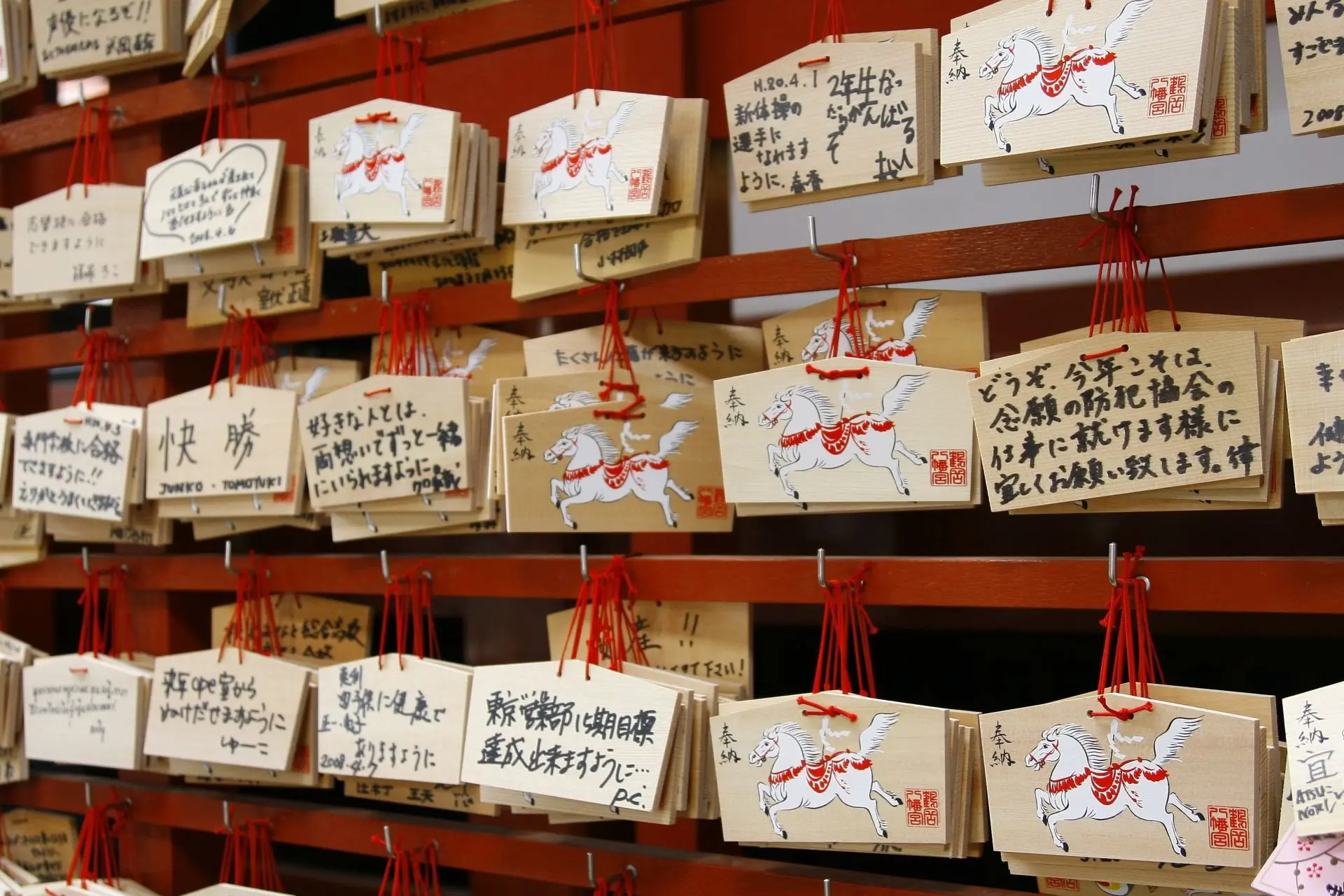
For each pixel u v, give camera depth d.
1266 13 1.29
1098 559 1.19
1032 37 1.11
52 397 2.02
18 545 1.80
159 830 1.75
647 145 1.31
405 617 1.54
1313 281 1.25
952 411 1.20
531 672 1.36
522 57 1.59
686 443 1.38
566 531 1.39
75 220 1.71
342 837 1.58
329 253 1.55
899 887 1.27
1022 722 1.15
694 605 1.41
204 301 1.67
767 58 1.46
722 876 1.35
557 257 1.43
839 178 1.27
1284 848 0.99
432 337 1.57
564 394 1.41
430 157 1.42
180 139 1.80
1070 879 1.21
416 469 1.45
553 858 1.44
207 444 1.60
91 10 1.72
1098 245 1.18
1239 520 1.30
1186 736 1.08
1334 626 1.27
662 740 1.27
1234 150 1.07
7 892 1.67
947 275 1.25
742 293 1.35
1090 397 1.12
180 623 1.77
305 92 1.68
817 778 1.24
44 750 1.71
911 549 1.46
